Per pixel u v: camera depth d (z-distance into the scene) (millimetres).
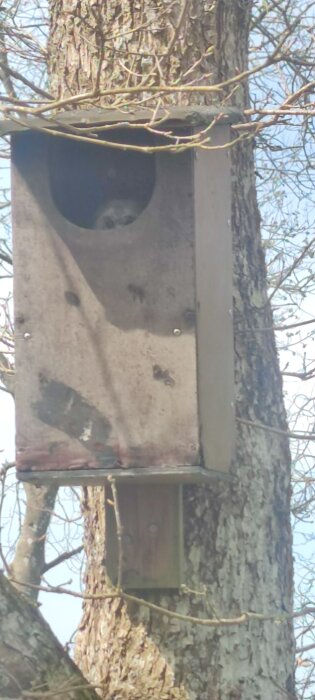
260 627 4238
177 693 4094
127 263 4059
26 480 4031
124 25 4527
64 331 4066
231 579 4227
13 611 3553
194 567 4191
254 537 4309
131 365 4016
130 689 4129
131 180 4648
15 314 4105
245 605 4223
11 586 3604
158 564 4094
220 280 4273
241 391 4430
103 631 4234
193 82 4156
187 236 4035
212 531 4238
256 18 5613
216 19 4590
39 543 5133
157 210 4059
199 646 4125
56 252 4105
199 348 4012
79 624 4383
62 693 3492
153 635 4145
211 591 4184
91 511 4453
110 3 4559
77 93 4590
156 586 4090
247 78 4887
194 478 4008
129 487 4137
